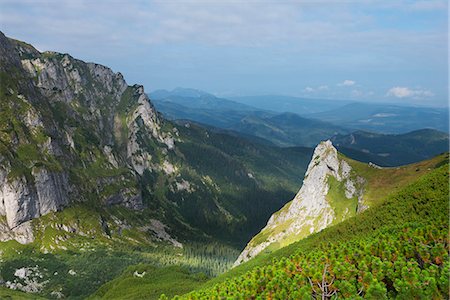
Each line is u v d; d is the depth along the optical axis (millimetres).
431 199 86250
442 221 51531
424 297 32125
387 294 34906
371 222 97625
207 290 47031
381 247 42938
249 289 40562
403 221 83875
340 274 37094
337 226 117750
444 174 93938
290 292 36500
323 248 54875
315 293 36719
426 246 40438
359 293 34625
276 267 44125
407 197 96875
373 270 37250
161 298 46156
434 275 34500
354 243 51625
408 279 34125
